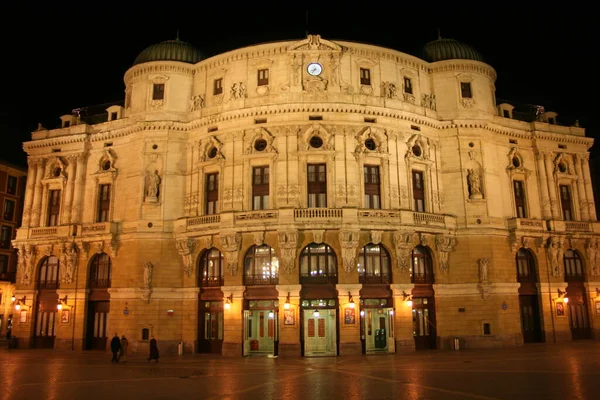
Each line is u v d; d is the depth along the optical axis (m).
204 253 45.75
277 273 42.38
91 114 57.59
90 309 49.22
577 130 54.72
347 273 41.31
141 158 47.91
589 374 26.88
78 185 51.19
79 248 49.66
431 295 45.22
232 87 46.94
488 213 47.44
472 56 51.66
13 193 66.12
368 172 45.00
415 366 32.25
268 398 21.66
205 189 46.62
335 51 45.94
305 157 43.94
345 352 40.38
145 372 31.59
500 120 51.16
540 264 49.47
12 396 22.97
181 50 51.41
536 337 48.69
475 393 21.81
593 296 51.53
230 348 41.78
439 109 49.81
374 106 45.19
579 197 53.50
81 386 25.89
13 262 65.19
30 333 50.28
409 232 42.97
